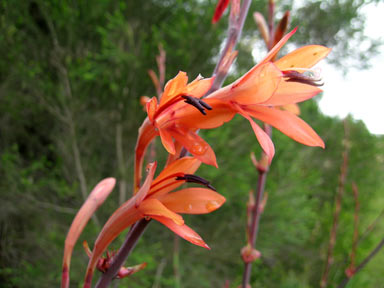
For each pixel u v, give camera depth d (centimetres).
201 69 496
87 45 502
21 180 434
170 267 479
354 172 762
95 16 480
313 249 627
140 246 440
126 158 508
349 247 552
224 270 537
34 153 539
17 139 532
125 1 517
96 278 416
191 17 461
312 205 682
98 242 75
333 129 809
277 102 74
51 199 488
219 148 481
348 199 714
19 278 423
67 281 80
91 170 500
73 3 459
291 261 651
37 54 477
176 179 74
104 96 487
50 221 477
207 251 512
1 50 438
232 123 513
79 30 472
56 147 527
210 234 524
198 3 525
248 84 67
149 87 488
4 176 466
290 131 70
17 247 473
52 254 451
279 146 542
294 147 622
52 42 470
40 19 506
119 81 471
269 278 584
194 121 71
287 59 72
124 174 474
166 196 76
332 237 246
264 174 156
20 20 447
